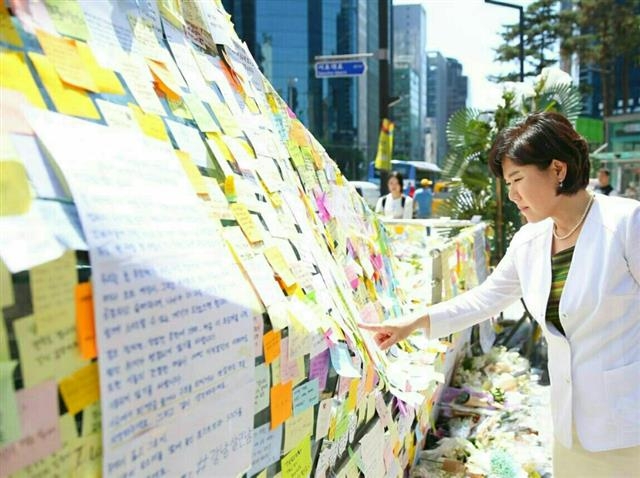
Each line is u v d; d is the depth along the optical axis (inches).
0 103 27.3
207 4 58.6
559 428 71.1
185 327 32.7
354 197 113.6
